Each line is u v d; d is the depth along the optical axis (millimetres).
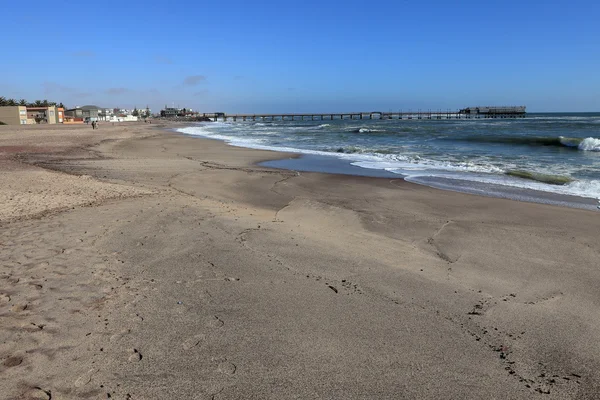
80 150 19891
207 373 2648
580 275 4410
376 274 4438
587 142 18469
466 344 3076
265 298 3785
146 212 6754
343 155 17984
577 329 3295
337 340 3096
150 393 2443
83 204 7316
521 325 3367
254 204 8289
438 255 5117
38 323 3205
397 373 2709
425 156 16875
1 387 2451
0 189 8484
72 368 2656
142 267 4438
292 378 2627
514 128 38406
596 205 8078
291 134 36875
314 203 8156
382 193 9484
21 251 4824
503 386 2600
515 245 5469
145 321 3291
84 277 4125
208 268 4461
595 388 2588
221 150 20875
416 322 3398
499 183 10586
